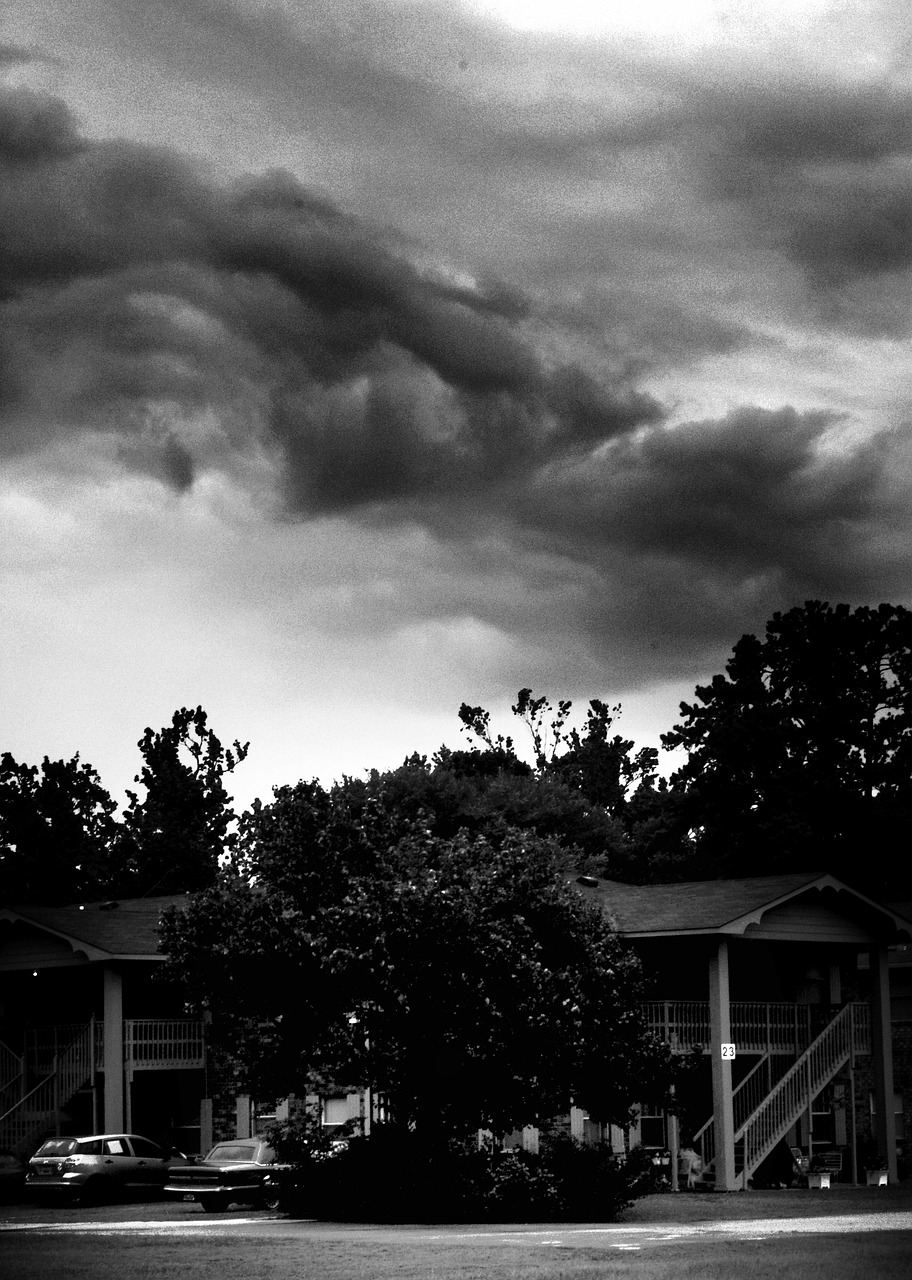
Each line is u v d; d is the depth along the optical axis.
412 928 33.62
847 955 54.56
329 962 34.22
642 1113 45.47
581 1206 33.38
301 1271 20.83
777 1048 49.47
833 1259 21.17
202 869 82.00
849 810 72.50
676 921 46.22
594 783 110.94
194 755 86.31
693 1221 32.56
